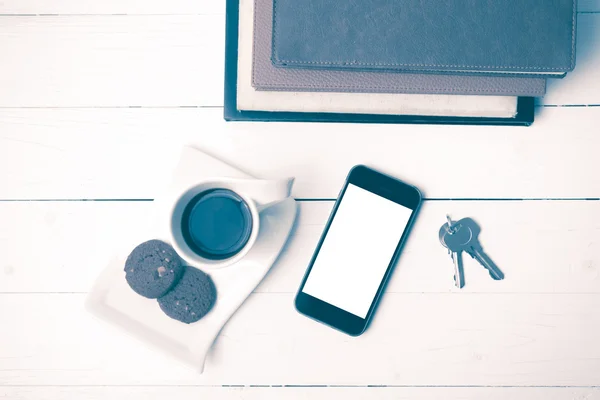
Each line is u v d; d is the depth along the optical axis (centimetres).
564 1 46
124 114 56
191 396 57
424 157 56
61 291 57
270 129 56
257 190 43
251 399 57
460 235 56
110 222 56
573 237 57
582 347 57
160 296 52
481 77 49
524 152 56
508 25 46
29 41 56
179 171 54
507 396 57
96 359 57
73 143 56
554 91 56
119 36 56
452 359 57
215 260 45
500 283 57
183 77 56
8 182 56
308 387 57
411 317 57
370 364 57
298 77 49
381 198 55
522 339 57
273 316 56
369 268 55
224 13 56
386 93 51
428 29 46
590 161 57
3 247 56
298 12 46
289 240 56
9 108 56
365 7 46
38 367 57
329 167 56
